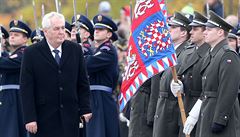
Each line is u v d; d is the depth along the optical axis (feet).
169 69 68.28
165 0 64.90
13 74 75.46
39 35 75.41
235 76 61.77
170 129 67.82
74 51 63.52
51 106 62.69
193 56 66.23
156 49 64.44
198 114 63.87
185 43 69.05
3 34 78.95
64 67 62.95
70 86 63.00
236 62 62.08
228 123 61.98
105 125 74.08
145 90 72.38
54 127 62.69
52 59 62.85
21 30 75.46
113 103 74.54
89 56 73.00
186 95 66.23
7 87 75.66
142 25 64.64
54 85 62.75
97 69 73.26
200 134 62.80
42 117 62.64
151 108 70.90
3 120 75.87
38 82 62.69
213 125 61.82
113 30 74.18
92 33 75.72
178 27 68.95
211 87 62.64
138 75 64.69
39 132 62.75
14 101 75.72
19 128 76.13
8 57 74.79
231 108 61.62
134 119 72.84
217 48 63.05
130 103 79.41
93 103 73.82
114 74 74.43
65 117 62.80
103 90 73.97
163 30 64.49
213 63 62.75
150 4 64.59
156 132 68.69
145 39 64.64
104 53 73.41
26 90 62.44
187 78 66.13
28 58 62.64
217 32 63.00
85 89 63.87
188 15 70.90
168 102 67.97
